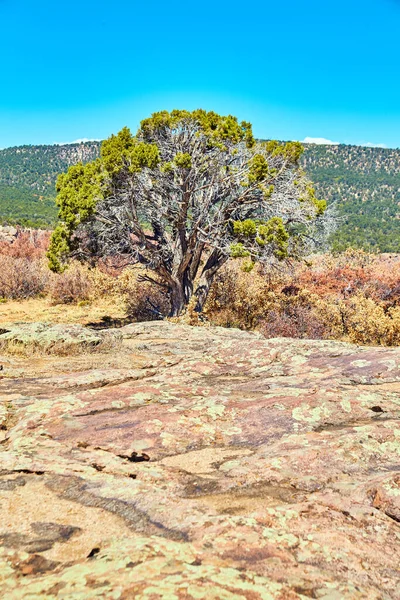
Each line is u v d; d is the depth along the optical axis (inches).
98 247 729.0
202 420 163.5
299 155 734.5
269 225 657.6
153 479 126.3
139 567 79.9
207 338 379.6
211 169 698.2
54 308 910.4
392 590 81.9
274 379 214.5
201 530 98.3
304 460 133.6
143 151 631.2
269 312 676.1
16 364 290.5
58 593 72.7
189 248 709.9
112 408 176.2
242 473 128.9
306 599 74.1
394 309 626.2
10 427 169.9
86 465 133.4
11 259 1126.4
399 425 153.4
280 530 98.2
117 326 748.0
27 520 104.6
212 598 69.5
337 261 989.8
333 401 175.0
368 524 103.1
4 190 7431.1
